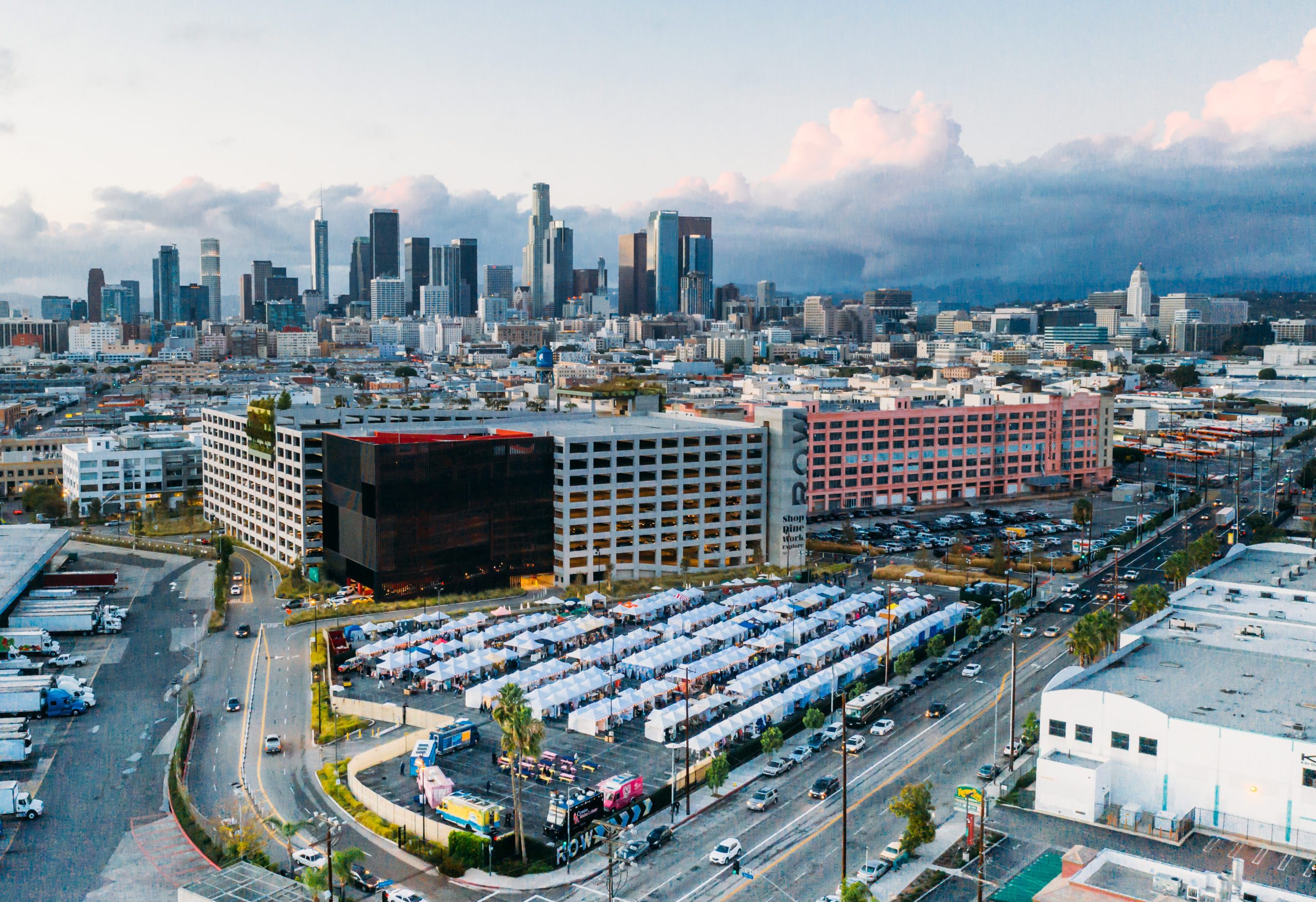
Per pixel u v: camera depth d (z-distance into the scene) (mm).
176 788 155375
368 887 128875
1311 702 146750
